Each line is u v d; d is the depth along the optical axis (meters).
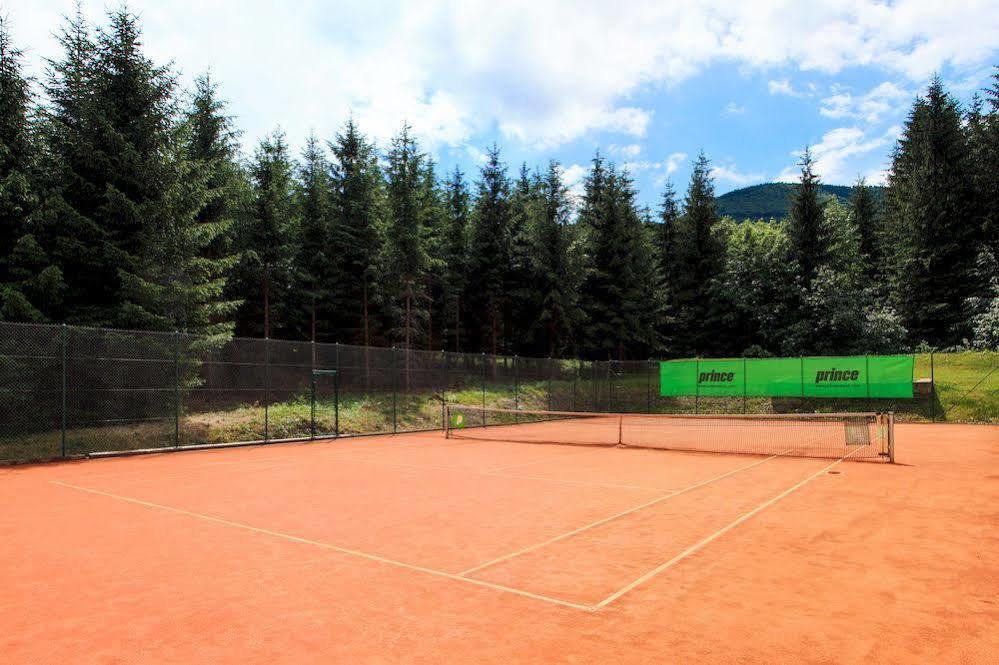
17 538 7.36
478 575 5.90
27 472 13.33
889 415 14.99
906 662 4.00
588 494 10.53
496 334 42.03
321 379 22.84
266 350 20.86
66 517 8.59
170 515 8.73
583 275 39.31
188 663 3.97
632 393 36.12
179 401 18.00
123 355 17.06
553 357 41.06
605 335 42.62
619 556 6.58
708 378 33.84
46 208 18.52
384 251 32.34
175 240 20.73
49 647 4.23
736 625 4.62
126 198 19.03
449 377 27.86
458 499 10.05
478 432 25.16
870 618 4.77
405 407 25.67
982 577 5.82
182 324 21.12
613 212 43.00
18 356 15.14
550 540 7.29
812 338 40.09
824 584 5.61
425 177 38.91
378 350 25.02
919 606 5.04
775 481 11.99
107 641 4.33
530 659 4.02
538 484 11.68
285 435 20.47
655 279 44.84
